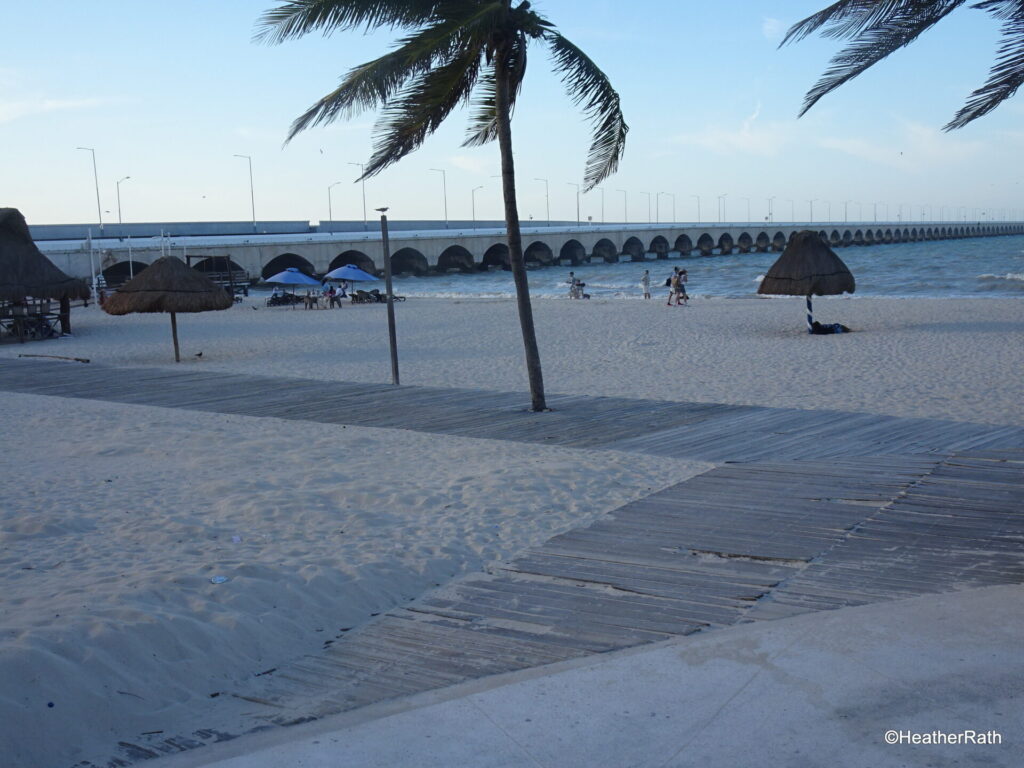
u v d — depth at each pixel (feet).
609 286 190.39
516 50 35.45
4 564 17.78
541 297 145.18
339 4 32.27
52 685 11.50
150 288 64.03
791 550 18.12
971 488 22.66
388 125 37.01
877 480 23.86
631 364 56.54
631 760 9.47
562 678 11.68
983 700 10.44
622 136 37.93
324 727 10.98
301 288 212.84
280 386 47.44
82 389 48.06
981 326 70.18
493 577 17.19
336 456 29.37
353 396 43.42
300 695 12.28
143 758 10.62
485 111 39.78
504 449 30.01
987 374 46.16
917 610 13.73
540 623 14.62
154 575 16.34
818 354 57.21
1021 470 24.48
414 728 10.44
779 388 44.21
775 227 449.48
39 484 25.52
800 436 30.68
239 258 217.15
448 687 12.01
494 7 32.50
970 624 12.97
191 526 20.40
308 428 34.86
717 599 15.40
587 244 334.65
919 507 21.06
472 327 88.69
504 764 9.52
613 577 16.85
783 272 69.62
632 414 36.60
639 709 10.66
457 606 15.64
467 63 35.70
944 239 595.88
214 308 65.41
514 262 37.45
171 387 47.91
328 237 269.64
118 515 21.89
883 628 12.94
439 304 127.65
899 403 38.65
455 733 10.28
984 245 430.20
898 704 10.43
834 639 12.57
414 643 14.01
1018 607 13.70
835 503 21.68
